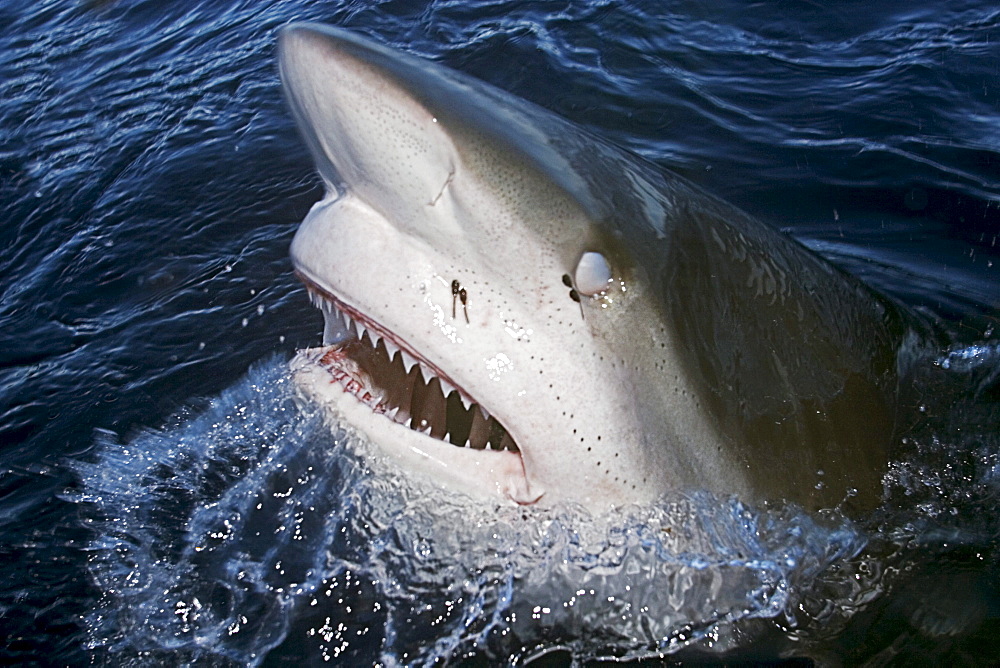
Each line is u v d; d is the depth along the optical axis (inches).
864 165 191.6
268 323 157.9
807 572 104.9
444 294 91.3
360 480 105.7
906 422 114.6
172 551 117.7
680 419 97.7
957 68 221.1
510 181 89.3
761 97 216.8
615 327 94.0
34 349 161.2
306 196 192.2
